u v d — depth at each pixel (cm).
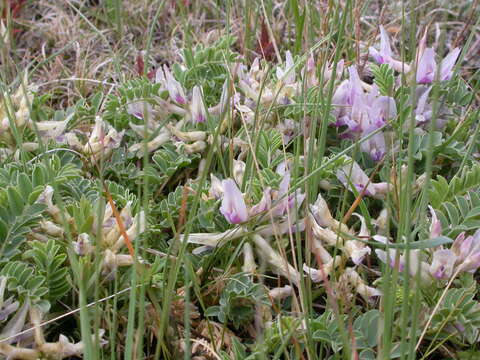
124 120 28
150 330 20
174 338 20
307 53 26
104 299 19
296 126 27
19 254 21
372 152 25
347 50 34
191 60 30
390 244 18
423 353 21
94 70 37
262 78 29
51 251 19
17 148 26
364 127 25
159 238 23
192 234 21
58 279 20
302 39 36
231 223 21
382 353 17
